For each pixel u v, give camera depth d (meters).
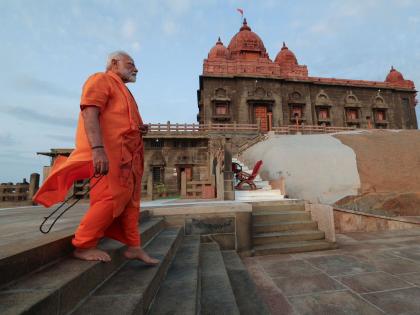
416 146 13.02
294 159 11.92
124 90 2.07
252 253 4.88
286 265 4.27
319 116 31.00
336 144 13.34
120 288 1.72
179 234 4.23
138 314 1.50
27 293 1.16
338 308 2.72
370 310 2.66
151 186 9.64
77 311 1.36
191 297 2.00
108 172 1.80
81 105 1.77
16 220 3.86
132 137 2.02
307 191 11.20
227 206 5.06
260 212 6.28
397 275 3.68
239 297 2.86
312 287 3.30
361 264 4.24
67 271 1.51
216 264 3.56
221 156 8.91
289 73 31.86
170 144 21.28
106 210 1.78
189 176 20.95
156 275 2.11
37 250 1.50
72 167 1.80
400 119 33.34
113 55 2.24
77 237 1.76
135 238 2.18
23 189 8.95
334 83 31.88
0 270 1.20
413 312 2.60
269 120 26.53
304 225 5.86
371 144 13.33
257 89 29.64
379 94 33.19
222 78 29.44
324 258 4.64
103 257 1.80
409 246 5.46
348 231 7.54
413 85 35.06
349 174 11.73
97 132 1.72
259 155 14.19
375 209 10.95
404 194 11.16
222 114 28.45
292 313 2.64
